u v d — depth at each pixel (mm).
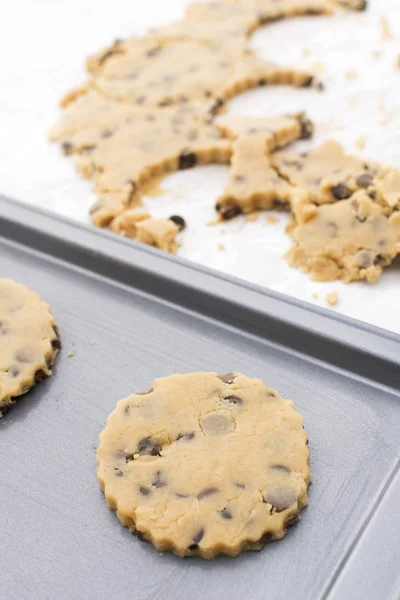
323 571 378
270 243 500
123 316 466
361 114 565
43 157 564
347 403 426
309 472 398
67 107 602
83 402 434
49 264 493
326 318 439
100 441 406
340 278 479
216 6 668
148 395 417
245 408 411
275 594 375
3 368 433
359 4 643
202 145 540
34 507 404
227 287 456
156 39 631
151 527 384
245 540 381
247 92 592
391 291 472
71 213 526
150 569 384
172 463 397
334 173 509
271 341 449
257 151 525
